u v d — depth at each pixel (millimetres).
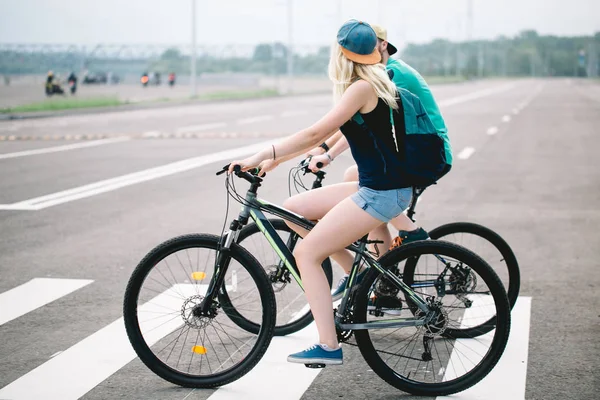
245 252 4477
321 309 4332
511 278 5395
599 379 4543
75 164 14672
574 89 69500
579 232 8641
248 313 5094
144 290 5977
